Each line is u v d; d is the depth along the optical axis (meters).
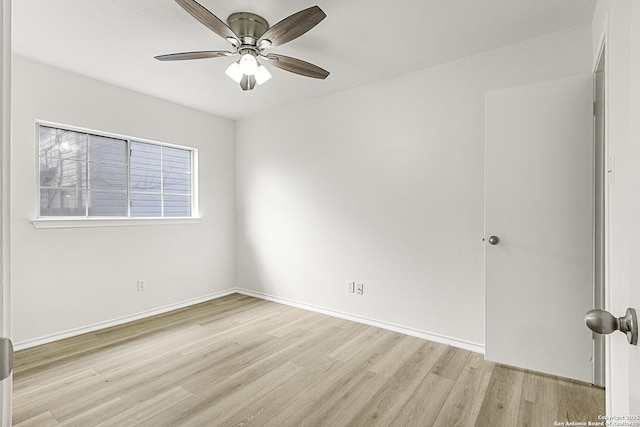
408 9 2.01
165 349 2.62
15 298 2.58
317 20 1.77
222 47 2.46
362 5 1.97
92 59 2.63
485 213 2.30
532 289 2.17
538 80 2.31
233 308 3.67
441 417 1.78
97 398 1.95
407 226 2.92
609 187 1.21
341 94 3.32
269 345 2.69
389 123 3.01
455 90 2.65
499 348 2.27
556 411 1.81
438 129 2.74
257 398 1.96
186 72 2.87
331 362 2.40
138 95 3.32
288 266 3.80
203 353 2.55
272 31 1.87
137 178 3.44
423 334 2.83
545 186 2.12
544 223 2.13
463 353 2.53
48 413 1.81
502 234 2.25
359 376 2.20
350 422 1.74
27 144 2.63
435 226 2.76
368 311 3.17
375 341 2.77
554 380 2.12
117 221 3.17
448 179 2.69
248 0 1.93
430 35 2.29
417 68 2.80
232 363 2.38
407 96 2.90
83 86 2.93
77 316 2.91
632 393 0.59
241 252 4.28
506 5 1.97
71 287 2.87
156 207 3.60
